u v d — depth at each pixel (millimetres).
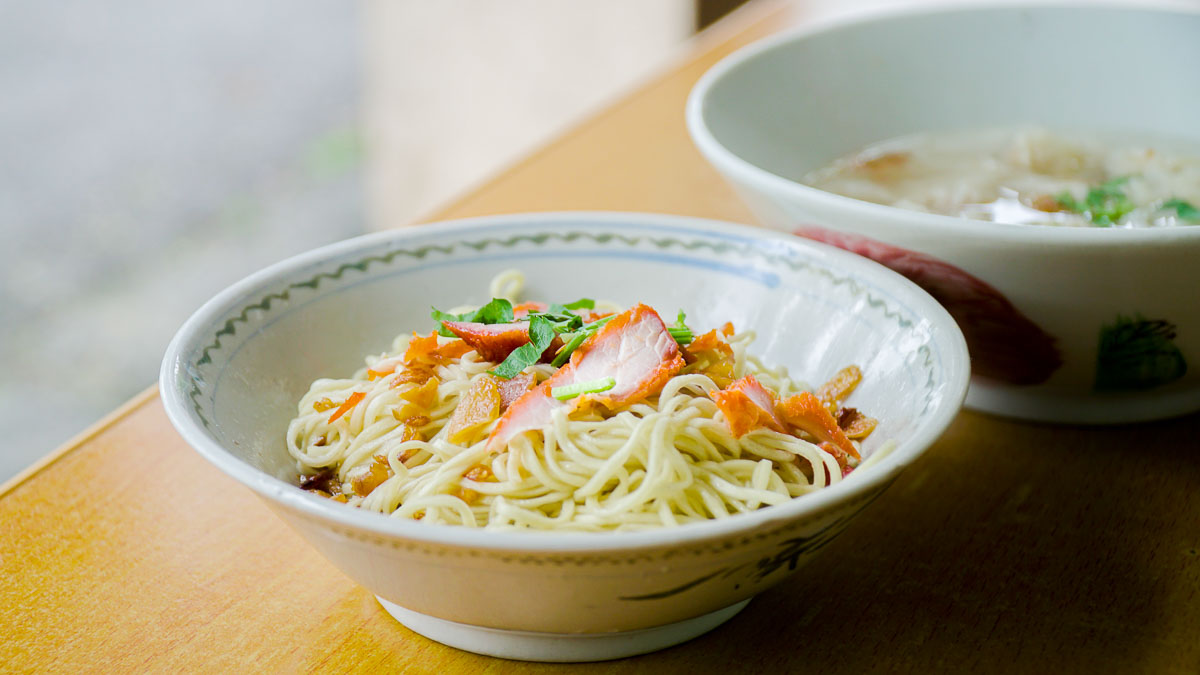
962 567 568
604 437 565
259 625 550
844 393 594
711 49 998
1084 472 608
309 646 543
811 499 501
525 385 570
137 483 604
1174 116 742
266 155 1768
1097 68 751
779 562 518
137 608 555
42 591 560
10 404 1390
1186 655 537
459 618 526
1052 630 545
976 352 616
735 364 596
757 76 721
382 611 555
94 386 1430
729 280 632
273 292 599
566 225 643
